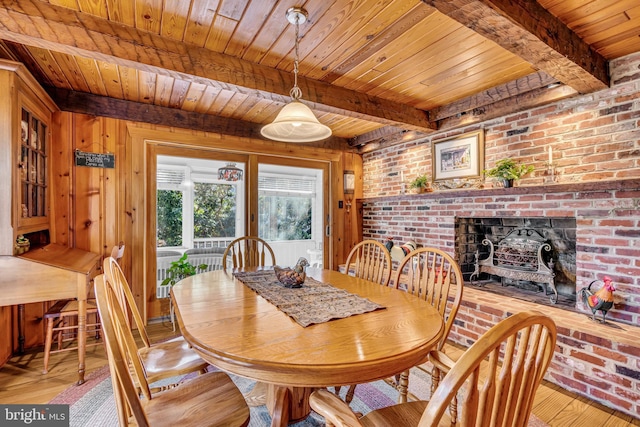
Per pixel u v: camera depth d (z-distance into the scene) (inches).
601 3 61.0
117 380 36.4
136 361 45.9
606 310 79.2
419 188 136.9
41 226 95.5
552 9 63.1
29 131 85.8
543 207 96.0
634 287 77.4
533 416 69.1
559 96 90.8
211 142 134.7
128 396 34.0
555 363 81.4
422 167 143.4
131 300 63.4
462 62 85.9
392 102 114.3
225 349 40.2
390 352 39.9
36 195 92.8
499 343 26.0
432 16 66.3
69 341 105.5
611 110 83.4
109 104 114.3
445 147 131.3
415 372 89.0
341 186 174.9
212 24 69.5
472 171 120.2
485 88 104.0
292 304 58.9
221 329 46.8
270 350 39.9
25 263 75.4
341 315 52.9
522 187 97.8
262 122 145.7
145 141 122.2
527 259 109.4
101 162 112.5
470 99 110.0
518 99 100.8
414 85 101.3
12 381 80.5
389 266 84.1
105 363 90.4
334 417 34.3
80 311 80.2
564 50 67.8
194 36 74.0
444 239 130.6
